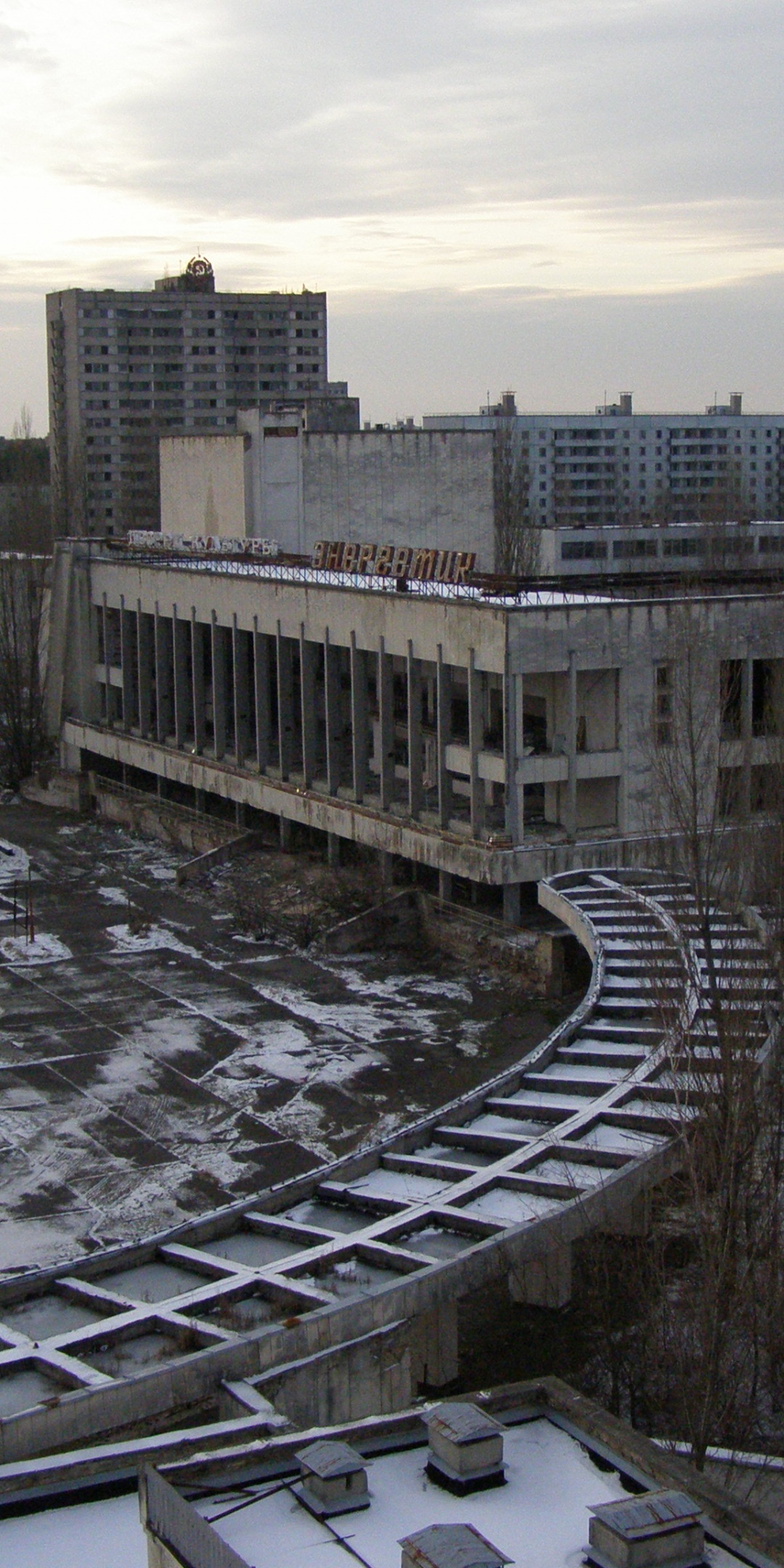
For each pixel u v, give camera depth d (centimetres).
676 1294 3319
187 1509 1656
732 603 6456
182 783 9188
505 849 6328
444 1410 1902
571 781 6400
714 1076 3331
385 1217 3375
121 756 9606
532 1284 3603
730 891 4828
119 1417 2538
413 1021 5828
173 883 7950
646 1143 3562
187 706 9588
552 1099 3931
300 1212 3431
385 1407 2861
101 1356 2753
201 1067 5403
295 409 10662
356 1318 2814
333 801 7500
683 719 5831
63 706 10506
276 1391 2678
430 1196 3394
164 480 11100
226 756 8700
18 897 7744
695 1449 2558
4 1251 4059
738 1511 1769
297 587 7662
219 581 8431
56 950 6812
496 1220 3194
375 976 6366
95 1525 1973
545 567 12850
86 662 10344
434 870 7362
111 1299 2938
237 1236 3331
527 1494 1848
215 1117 4972
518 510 13275
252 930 7006
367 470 10231
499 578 6744
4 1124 4934
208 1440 2177
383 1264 3075
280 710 8031
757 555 12850
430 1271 2939
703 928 4266
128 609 9625
